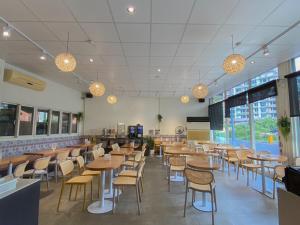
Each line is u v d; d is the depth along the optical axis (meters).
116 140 10.11
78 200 3.89
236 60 3.47
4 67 5.25
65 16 3.10
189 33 3.64
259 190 4.55
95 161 3.97
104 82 7.67
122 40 3.95
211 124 10.74
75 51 4.54
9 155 5.40
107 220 3.06
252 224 2.97
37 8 2.89
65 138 8.66
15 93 5.69
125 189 4.57
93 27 3.44
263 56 4.76
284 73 5.20
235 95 7.80
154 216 3.22
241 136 7.68
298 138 4.91
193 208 3.54
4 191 1.74
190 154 4.92
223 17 3.11
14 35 3.75
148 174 6.14
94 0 2.69
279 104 5.33
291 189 1.71
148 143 10.27
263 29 3.48
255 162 5.67
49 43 4.11
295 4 2.78
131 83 7.81
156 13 3.00
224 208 3.55
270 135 5.88
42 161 4.59
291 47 4.25
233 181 5.36
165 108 11.18
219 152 7.14
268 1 2.71
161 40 3.94
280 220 1.82
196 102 11.24
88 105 10.71
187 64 5.41
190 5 2.80
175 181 5.32
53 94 7.70
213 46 4.21
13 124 5.69
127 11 2.95
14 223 1.76
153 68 5.82
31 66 5.72
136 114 10.97
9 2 2.74
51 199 3.94
